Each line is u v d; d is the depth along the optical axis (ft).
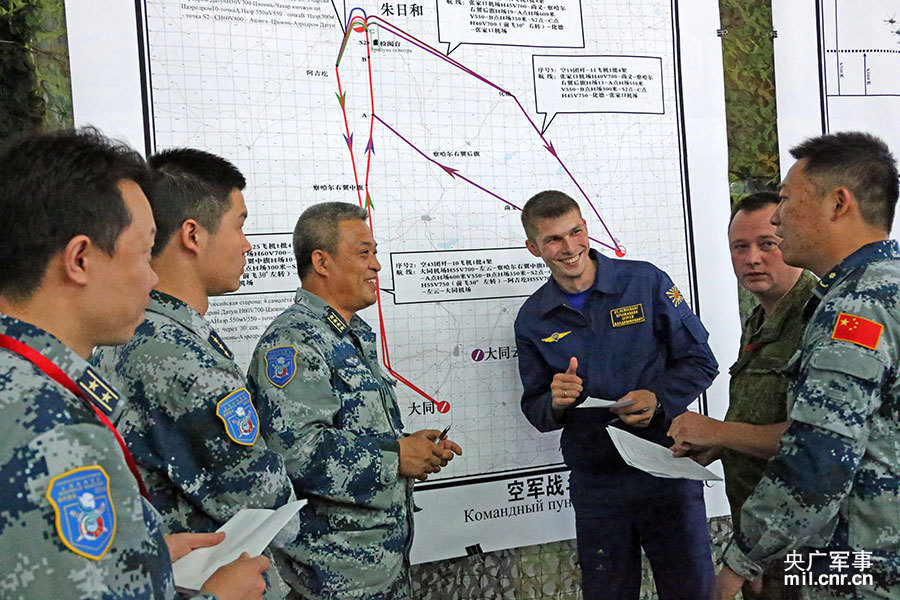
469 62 7.59
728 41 8.59
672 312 7.14
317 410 5.13
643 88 8.23
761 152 8.71
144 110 6.42
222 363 4.09
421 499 7.30
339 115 7.09
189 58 6.57
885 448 4.36
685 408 6.97
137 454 3.91
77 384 2.61
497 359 7.63
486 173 7.62
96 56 6.28
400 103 7.32
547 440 7.79
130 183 2.88
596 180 8.03
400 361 7.24
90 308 2.74
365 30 7.22
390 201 7.25
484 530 7.52
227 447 3.98
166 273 4.40
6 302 2.66
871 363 4.28
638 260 7.52
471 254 7.54
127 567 2.47
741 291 8.55
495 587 7.63
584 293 7.27
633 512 7.11
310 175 6.97
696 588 7.03
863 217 4.76
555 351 7.20
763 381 6.20
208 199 4.46
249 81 6.78
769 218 6.44
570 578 7.93
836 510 4.38
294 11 6.95
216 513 4.06
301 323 5.41
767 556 4.65
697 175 8.41
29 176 2.62
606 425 7.07
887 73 9.08
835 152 4.80
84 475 2.38
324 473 5.05
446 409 7.41
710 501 8.34
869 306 4.39
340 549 5.27
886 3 9.08
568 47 7.97
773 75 8.76
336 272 5.69
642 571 8.20
